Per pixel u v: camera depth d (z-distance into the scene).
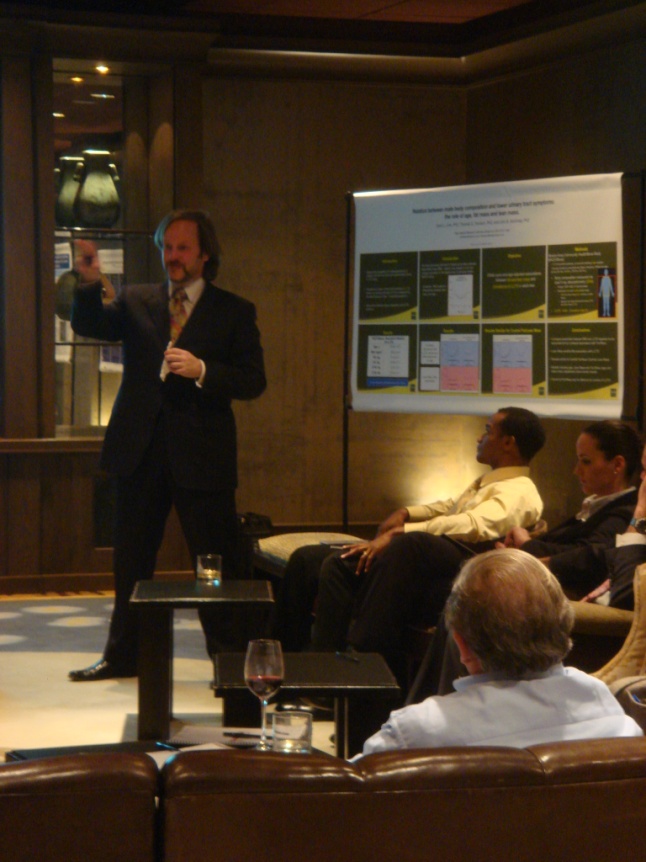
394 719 1.79
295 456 8.42
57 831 1.43
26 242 7.05
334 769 1.50
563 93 7.68
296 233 8.34
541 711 1.76
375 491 8.55
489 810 1.51
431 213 6.73
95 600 7.06
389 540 4.51
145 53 7.17
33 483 7.20
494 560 1.88
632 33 7.15
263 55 8.06
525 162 8.01
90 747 2.86
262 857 1.46
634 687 2.30
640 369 6.14
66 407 7.28
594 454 4.50
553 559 4.14
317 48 8.11
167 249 4.93
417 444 8.60
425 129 8.47
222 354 4.98
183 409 4.93
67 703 4.67
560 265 6.28
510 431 4.80
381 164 8.43
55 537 7.29
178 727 4.30
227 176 8.21
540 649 1.79
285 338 8.37
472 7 7.63
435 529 4.48
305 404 8.42
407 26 8.12
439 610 4.22
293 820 1.47
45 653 5.62
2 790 1.42
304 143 8.31
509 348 6.48
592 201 6.16
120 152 7.37
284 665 3.29
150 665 3.98
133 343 5.01
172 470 4.89
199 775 1.46
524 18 7.69
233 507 5.04
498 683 1.80
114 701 4.71
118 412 5.02
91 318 4.93
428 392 6.79
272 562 5.42
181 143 7.34
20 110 6.98
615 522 4.29
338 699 3.56
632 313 7.23
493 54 8.07
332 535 5.64
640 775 1.56
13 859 1.42
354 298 7.02
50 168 7.11
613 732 1.77
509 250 6.46
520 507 4.64
